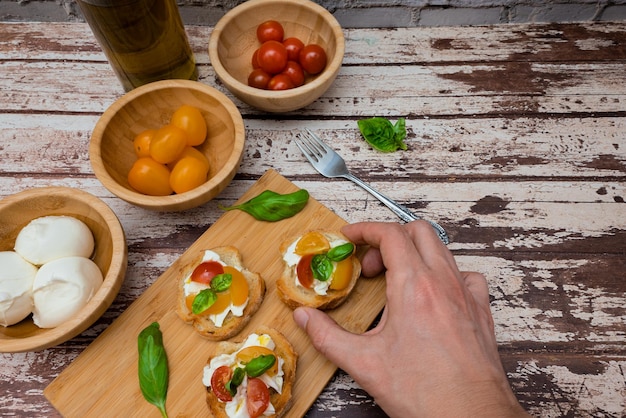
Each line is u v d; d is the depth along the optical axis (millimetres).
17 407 481
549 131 606
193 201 497
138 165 521
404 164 588
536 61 650
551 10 674
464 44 665
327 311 494
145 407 466
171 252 546
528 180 579
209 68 652
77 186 582
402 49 661
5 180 585
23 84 643
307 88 551
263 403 417
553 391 485
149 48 549
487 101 626
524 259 539
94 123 620
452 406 375
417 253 433
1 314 454
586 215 559
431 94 630
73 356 499
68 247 477
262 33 612
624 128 605
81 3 492
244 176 582
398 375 396
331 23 597
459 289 418
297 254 490
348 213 562
